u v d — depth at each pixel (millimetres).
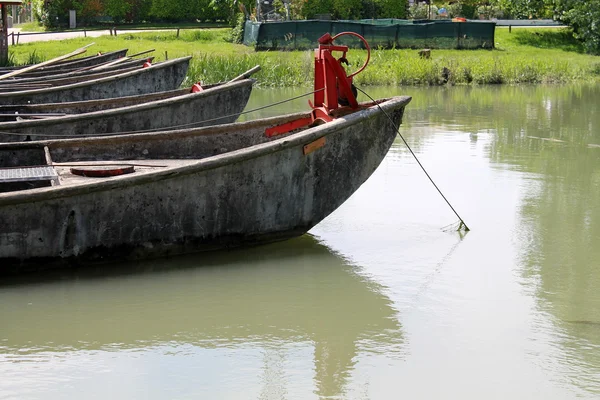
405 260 10703
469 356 7918
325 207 11203
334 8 60562
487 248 11180
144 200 10094
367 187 14625
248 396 7148
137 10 65812
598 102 28156
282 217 10969
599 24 45219
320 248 11203
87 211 9828
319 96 11703
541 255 10867
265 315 8883
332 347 8117
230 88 16500
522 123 22672
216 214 10562
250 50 45250
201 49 45719
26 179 10016
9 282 9789
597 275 10102
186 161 11867
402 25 46188
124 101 17188
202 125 16312
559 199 13734
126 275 10062
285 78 33531
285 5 57969
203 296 9414
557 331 8484
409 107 26594
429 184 14852
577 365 7734
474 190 14367
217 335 8375
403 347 8109
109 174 10570
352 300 9305
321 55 11203
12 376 7465
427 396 7168
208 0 65938
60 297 9336
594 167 16344
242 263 10562
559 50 49281
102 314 8875
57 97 18875
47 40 50031
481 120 23344
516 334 8398
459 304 9211
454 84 35312
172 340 8258
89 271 10156
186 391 7230
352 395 7180
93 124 14648
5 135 13789
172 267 10383
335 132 10844
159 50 44531
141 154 12039
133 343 8180
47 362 7746
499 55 45375
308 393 7215
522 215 12758
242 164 10477
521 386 7332
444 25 47062
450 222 12391
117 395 7145
